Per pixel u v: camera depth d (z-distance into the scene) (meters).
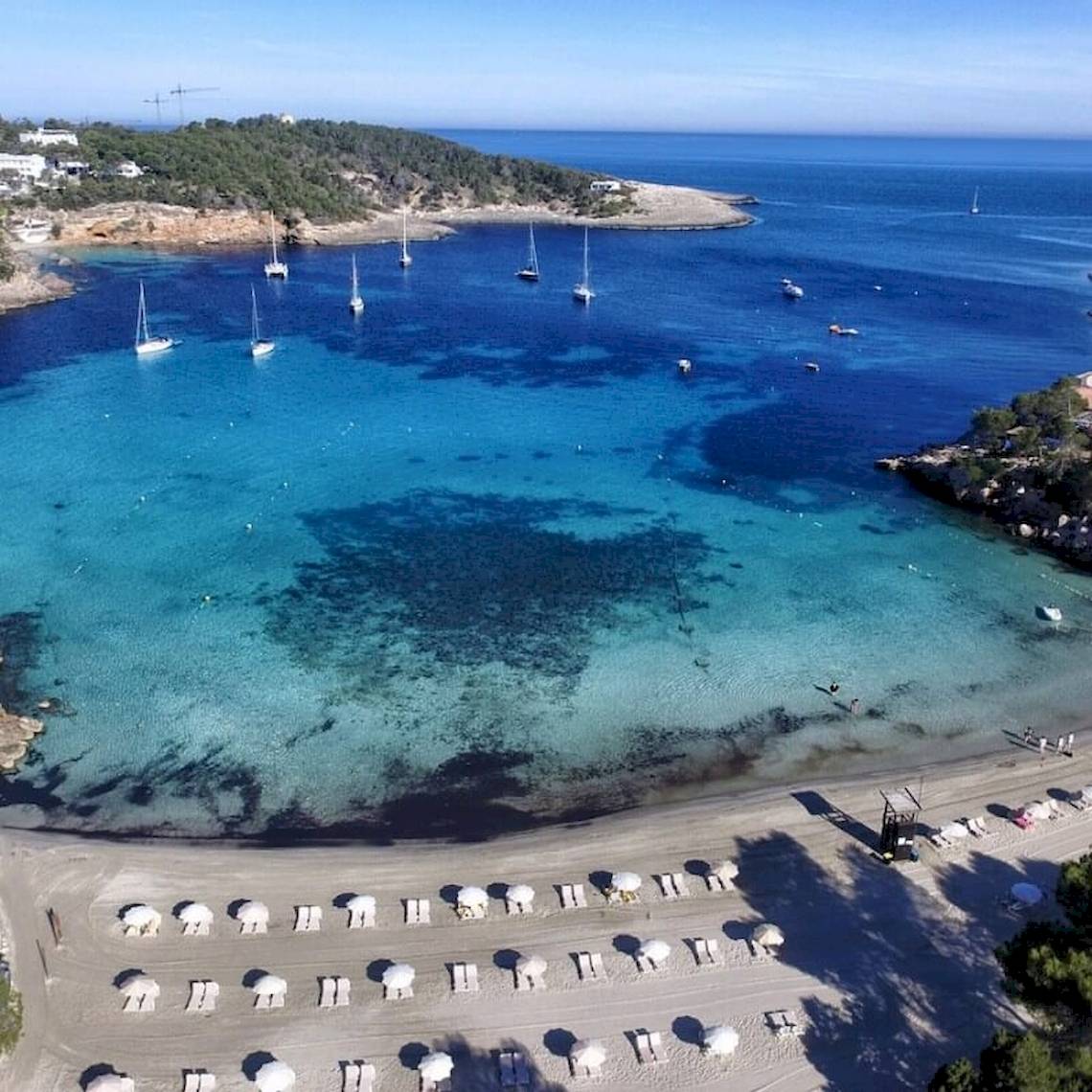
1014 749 51.72
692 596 66.38
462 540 73.44
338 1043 33.59
